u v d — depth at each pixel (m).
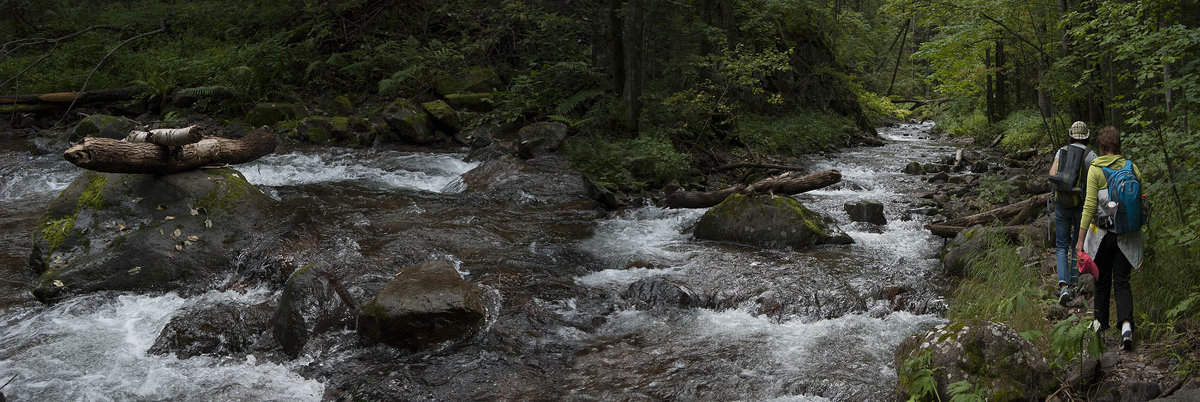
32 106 15.27
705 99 13.53
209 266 6.46
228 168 7.57
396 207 9.16
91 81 16.83
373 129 13.86
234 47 17.03
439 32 18.45
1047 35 12.12
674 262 7.07
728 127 14.67
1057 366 4.11
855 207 8.80
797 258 7.13
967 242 6.56
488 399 4.44
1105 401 3.86
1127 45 6.09
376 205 9.27
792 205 7.87
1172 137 5.81
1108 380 4.09
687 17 14.62
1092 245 4.52
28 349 5.01
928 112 32.72
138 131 6.95
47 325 5.41
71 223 6.71
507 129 14.02
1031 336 4.18
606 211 9.61
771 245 7.66
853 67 27.69
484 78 15.95
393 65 16.77
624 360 5.00
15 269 6.73
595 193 9.85
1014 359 4.01
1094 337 3.80
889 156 16.20
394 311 4.96
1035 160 13.97
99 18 20.38
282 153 12.66
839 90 21.84
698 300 6.07
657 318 5.80
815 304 5.90
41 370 4.71
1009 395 3.88
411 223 8.28
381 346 5.08
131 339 5.28
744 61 14.12
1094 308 4.71
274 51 16.83
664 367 4.86
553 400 4.44
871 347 5.12
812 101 20.23
